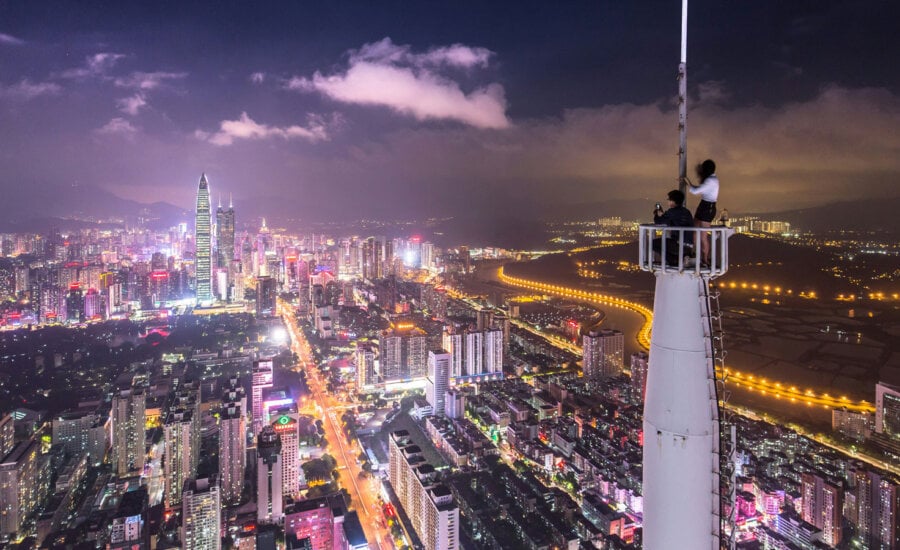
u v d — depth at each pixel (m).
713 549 11.62
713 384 11.58
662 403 11.84
